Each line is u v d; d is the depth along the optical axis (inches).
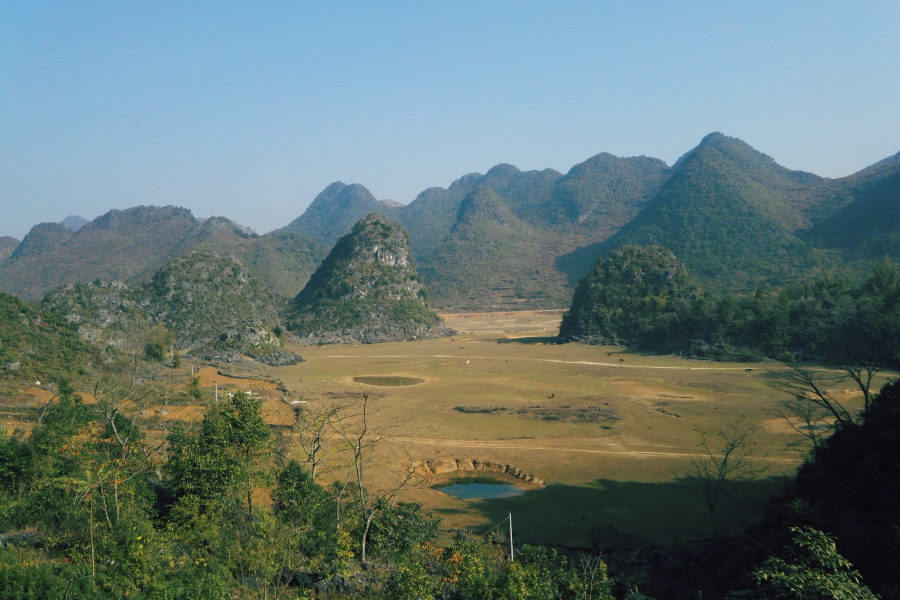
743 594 743.1
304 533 1013.2
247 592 791.7
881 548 1015.6
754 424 2637.8
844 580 601.6
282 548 913.5
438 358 5477.4
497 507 1708.9
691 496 1772.9
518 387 3774.6
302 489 1210.6
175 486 1126.4
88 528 837.8
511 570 860.6
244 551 899.4
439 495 1813.5
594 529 1520.7
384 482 1893.5
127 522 863.1
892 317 3880.4
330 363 5334.6
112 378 2667.3
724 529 1514.5
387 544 1081.4
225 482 1088.2
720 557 1254.3
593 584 972.6
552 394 3506.4
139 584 714.2
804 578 609.9
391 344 7126.0
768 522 1342.3
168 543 871.7
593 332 6441.9
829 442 1550.2
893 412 1330.0
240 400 1307.8
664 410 2994.6
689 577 1190.9
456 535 1430.9
